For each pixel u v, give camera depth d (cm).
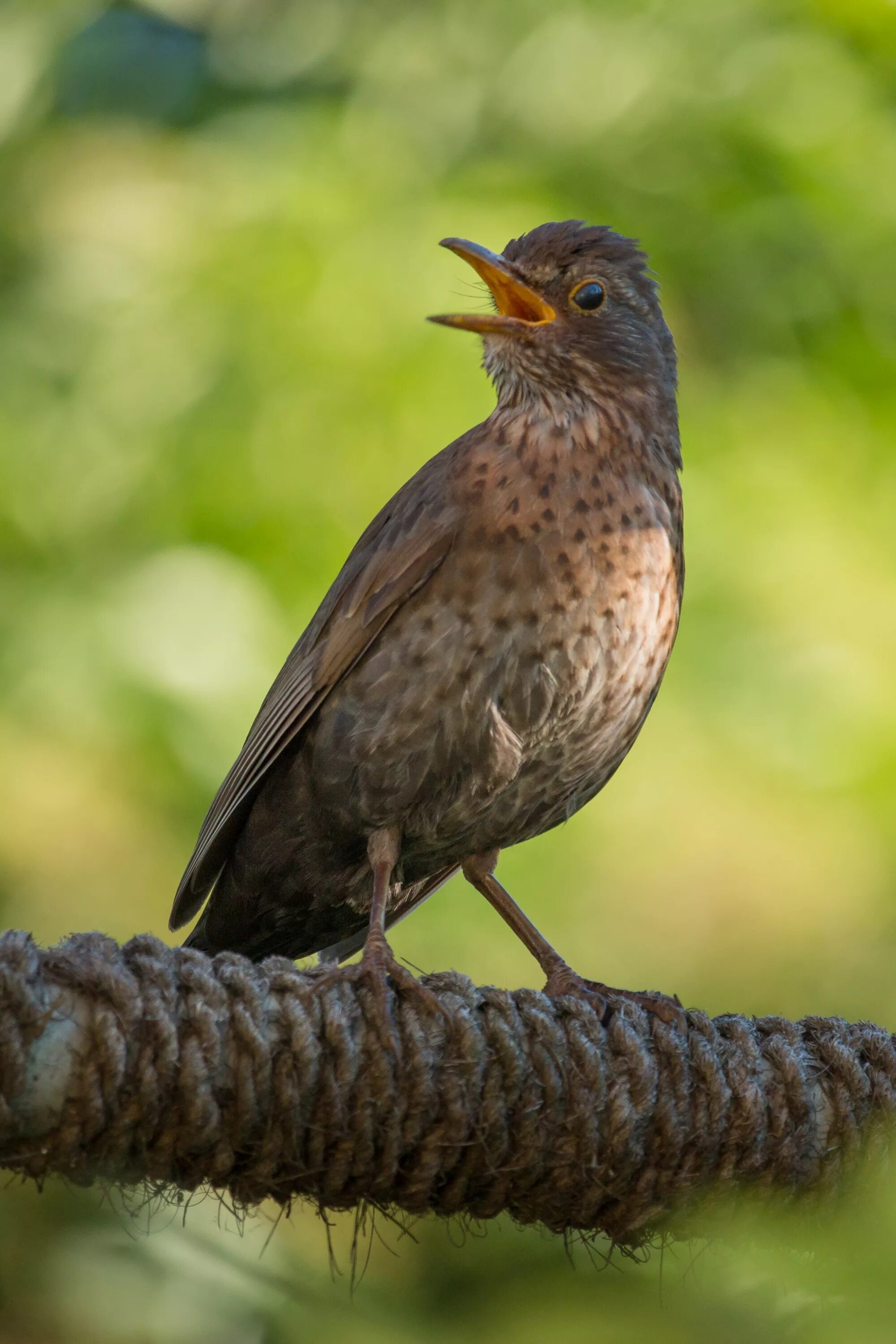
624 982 994
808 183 1107
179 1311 742
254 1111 485
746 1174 536
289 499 1019
